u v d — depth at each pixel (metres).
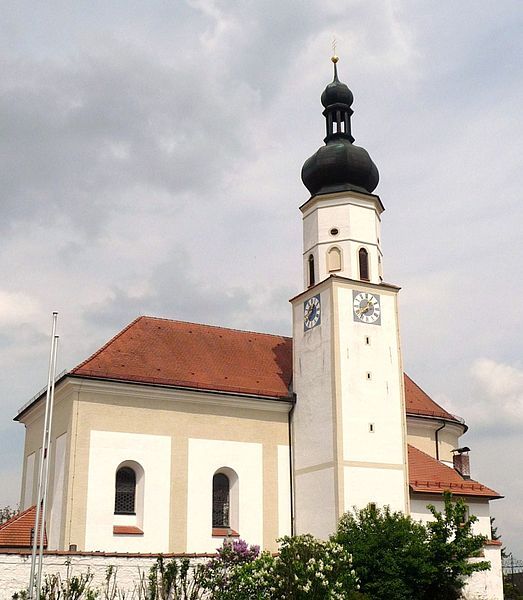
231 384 45.88
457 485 45.31
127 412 41.81
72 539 38.50
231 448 44.19
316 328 45.91
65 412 41.62
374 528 36.06
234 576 31.36
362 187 49.31
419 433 51.56
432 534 36.78
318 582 29.80
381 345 45.56
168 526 41.16
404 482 43.47
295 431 45.88
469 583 42.66
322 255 47.50
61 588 30.05
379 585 33.75
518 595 57.28
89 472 39.94
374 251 47.78
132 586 31.17
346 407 43.28
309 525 43.28
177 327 49.88
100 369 42.31
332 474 42.22
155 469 41.72
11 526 40.06
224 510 43.88
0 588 29.47
